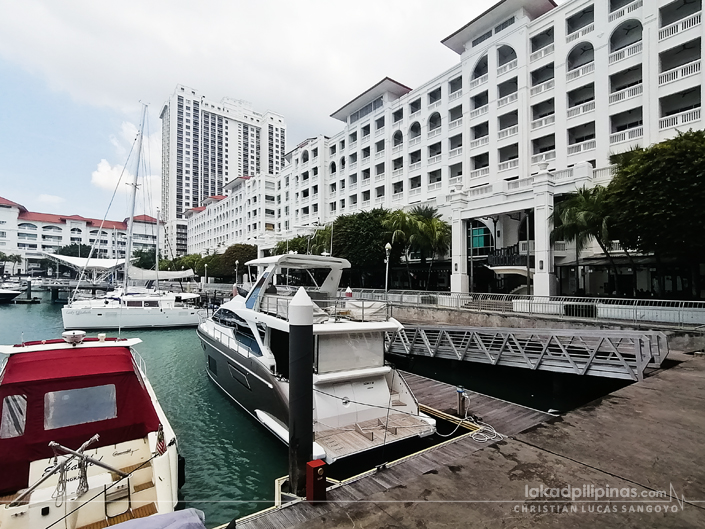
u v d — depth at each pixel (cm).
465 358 1411
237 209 7950
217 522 679
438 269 3269
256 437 1003
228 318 1389
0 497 596
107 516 589
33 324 3206
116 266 5166
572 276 2564
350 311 1007
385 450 823
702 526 280
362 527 285
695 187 1377
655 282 2217
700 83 2061
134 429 741
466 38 3369
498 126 3048
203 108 13838
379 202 4191
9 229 9569
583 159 2522
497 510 302
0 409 654
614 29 2420
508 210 2223
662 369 1037
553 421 518
